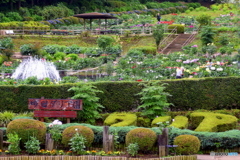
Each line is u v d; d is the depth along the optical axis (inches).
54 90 589.3
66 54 1149.7
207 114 530.0
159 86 557.9
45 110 530.3
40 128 413.1
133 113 567.5
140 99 580.7
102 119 563.2
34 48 1101.7
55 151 407.8
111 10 2472.9
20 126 410.0
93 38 1349.7
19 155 401.7
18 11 1993.1
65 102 524.7
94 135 428.5
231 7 2431.1
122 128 431.2
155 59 880.9
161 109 543.8
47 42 1310.3
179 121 509.0
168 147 397.1
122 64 868.6
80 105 522.9
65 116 523.8
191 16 2097.7
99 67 919.7
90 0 2517.2
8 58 1048.2
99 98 556.7
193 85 589.3
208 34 1011.3
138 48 1072.2
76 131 408.5
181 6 2883.9
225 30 1310.3
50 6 2133.4
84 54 1129.4
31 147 401.1
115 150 422.0
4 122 525.0
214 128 475.5
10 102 591.2
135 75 790.5
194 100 586.6
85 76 851.4
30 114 564.7
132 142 398.0
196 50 1001.5
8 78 782.5
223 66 733.3
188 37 1300.4
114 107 588.7
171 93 588.4
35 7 2084.2
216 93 585.9
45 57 1067.9
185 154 392.8
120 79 735.1
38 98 566.3
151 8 2758.4
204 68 729.0
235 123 502.0
